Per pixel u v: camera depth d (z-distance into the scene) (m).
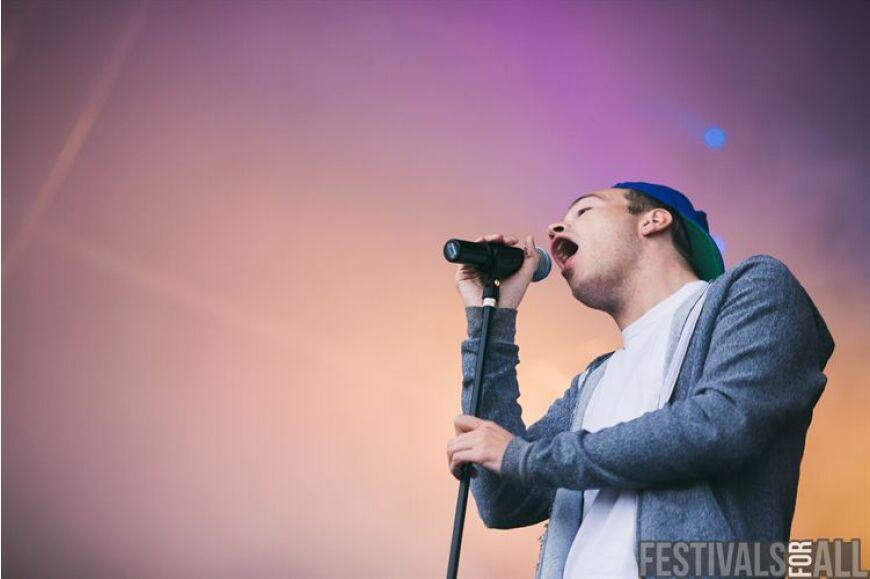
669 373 1.63
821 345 1.65
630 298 1.86
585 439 1.54
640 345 1.78
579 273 1.89
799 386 1.55
